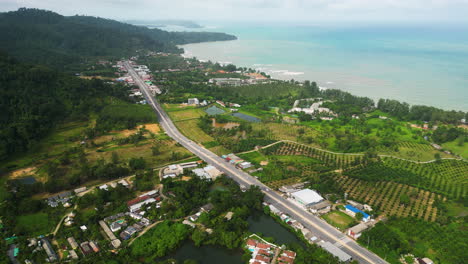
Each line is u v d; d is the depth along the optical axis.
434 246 124.12
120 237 126.62
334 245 123.88
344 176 183.50
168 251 121.12
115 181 171.75
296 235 131.38
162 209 143.25
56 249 119.00
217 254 120.88
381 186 172.00
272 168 190.12
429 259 116.44
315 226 137.12
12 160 189.62
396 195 163.12
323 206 149.88
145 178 172.25
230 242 123.00
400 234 131.62
